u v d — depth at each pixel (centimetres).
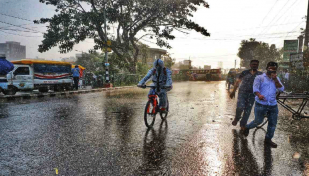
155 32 2492
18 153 337
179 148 366
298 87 1616
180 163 304
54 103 902
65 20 2138
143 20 2442
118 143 389
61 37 2180
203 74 3909
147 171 278
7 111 705
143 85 523
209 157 327
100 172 274
